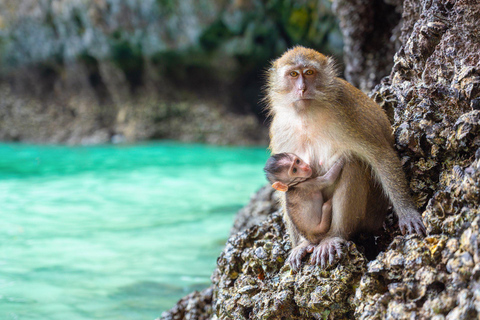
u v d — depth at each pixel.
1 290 2.26
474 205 1.40
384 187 1.60
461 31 1.62
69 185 4.80
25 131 8.86
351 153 1.62
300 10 7.50
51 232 3.15
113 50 8.48
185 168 5.87
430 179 1.62
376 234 1.71
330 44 7.47
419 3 1.93
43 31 8.78
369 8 2.60
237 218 2.85
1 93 9.11
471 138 1.50
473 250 1.33
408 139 1.64
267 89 1.80
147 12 8.16
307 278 1.56
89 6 8.23
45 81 9.31
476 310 1.27
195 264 2.56
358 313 1.46
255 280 1.68
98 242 2.93
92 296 2.21
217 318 1.72
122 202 4.05
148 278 2.39
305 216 1.64
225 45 8.19
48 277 2.41
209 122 8.65
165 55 8.41
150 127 8.81
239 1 7.70
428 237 1.45
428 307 1.36
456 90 1.56
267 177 1.66
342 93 1.64
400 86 1.80
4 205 3.94
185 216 3.56
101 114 9.10
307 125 1.65
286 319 1.58
